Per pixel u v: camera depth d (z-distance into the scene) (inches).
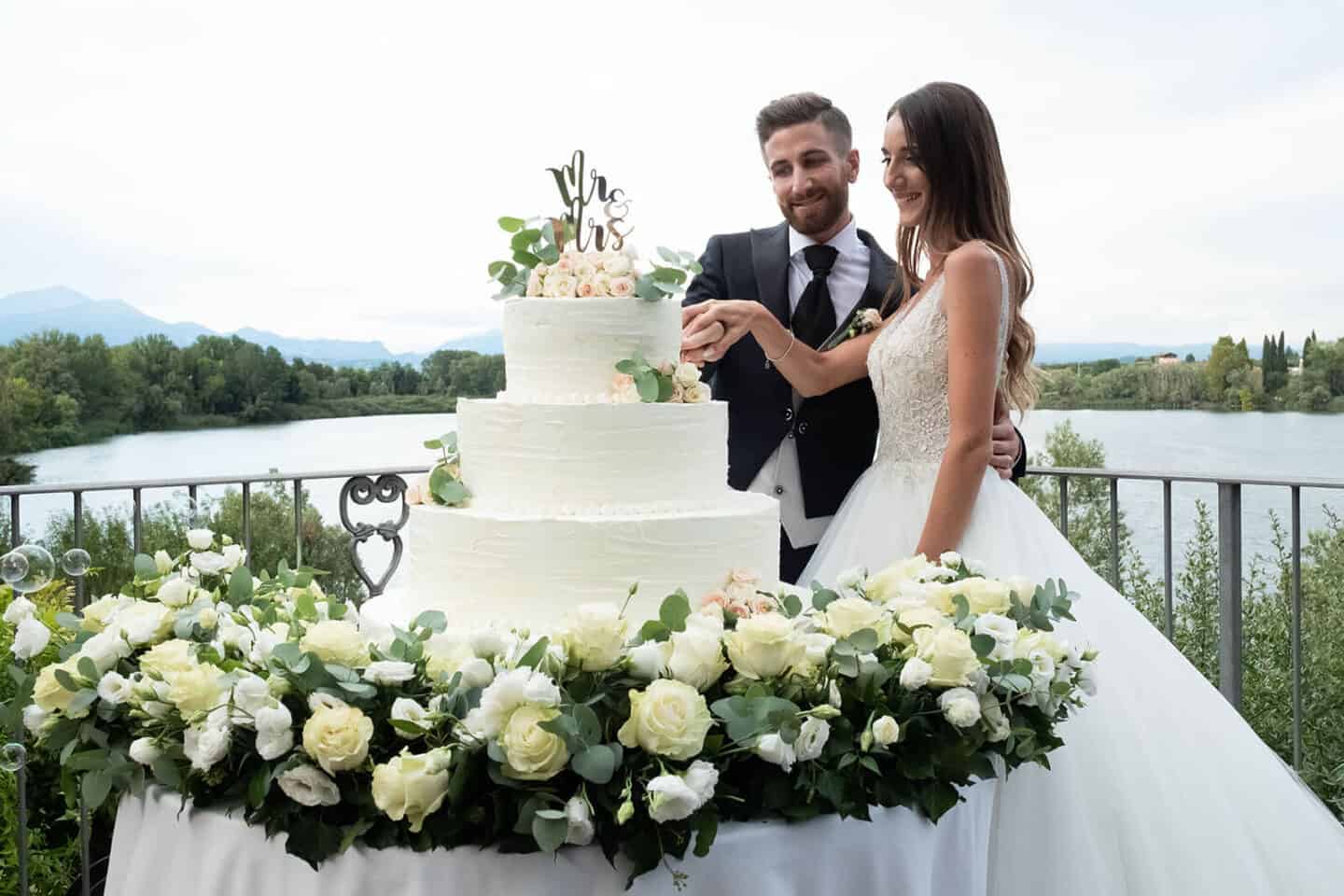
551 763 51.9
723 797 56.6
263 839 58.4
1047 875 81.0
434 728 55.1
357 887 55.4
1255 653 183.3
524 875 53.9
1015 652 64.5
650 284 83.0
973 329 95.7
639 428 79.4
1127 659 93.1
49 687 63.5
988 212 101.7
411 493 83.4
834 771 57.6
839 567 106.5
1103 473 135.0
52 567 74.6
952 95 100.8
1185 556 193.3
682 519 76.3
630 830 52.9
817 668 60.3
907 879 60.6
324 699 56.0
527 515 76.9
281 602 72.3
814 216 132.4
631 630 75.3
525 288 89.2
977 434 95.7
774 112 131.9
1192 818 85.1
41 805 125.6
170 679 58.9
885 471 107.8
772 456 130.9
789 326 135.3
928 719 61.2
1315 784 165.6
